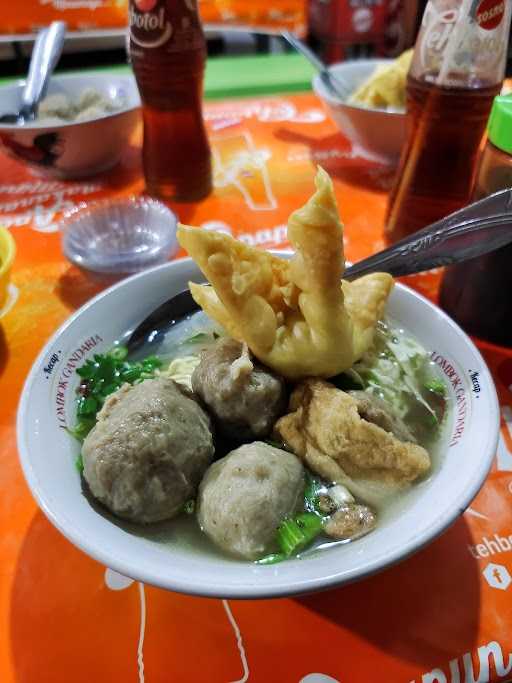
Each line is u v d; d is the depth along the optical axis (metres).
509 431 0.80
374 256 0.89
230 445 0.73
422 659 0.57
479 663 0.56
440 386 0.76
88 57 2.13
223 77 1.95
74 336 0.78
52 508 0.55
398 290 0.85
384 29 2.02
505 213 0.74
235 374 0.68
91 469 0.61
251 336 0.69
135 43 1.14
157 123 1.23
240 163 1.48
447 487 0.59
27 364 0.90
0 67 2.02
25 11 2.02
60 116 1.46
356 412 0.67
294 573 0.51
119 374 0.79
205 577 0.50
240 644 0.58
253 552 0.58
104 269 1.08
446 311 0.96
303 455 0.69
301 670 0.56
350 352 0.71
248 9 2.22
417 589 0.62
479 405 0.67
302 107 1.79
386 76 1.41
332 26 2.01
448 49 0.96
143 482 0.60
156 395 0.66
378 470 0.66
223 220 1.25
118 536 0.56
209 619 0.60
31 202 1.34
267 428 0.71
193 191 1.31
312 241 0.64
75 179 1.44
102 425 0.64
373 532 0.59
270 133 1.64
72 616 0.60
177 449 0.62
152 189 1.32
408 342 0.82
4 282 0.92
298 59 2.09
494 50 0.96
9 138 1.31
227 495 0.60
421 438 0.71
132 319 0.87
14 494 0.72
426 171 1.07
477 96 0.98
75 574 0.64
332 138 1.61
